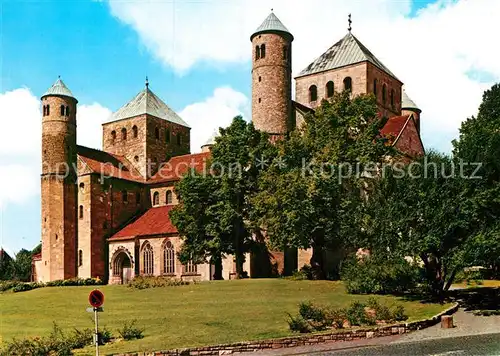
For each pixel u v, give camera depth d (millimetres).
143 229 72375
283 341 28109
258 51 67188
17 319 40000
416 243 37688
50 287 63000
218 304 40469
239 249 59281
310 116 57000
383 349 26734
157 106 86500
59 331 32000
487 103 75000
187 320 34531
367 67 71750
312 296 42719
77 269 73250
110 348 28047
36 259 82188
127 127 84688
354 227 44656
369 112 54312
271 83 66188
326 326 31094
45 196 74000
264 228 59688
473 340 28109
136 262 70812
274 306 38312
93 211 73125
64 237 72562
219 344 27234
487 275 55281
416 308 37031
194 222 59031
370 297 40125
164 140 85625
